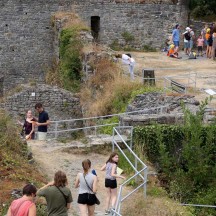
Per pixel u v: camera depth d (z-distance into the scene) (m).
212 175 20.50
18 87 33.12
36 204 15.35
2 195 15.82
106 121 25.58
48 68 39.62
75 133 29.52
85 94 30.72
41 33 39.44
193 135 20.72
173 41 37.66
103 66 30.61
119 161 20.52
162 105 24.80
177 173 20.36
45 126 23.39
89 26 39.81
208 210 19.47
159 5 40.12
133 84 28.19
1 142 18.95
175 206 17.72
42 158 20.83
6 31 39.03
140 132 21.23
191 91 28.75
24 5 38.91
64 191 13.61
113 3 39.75
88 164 15.04
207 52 37.53
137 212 16.86
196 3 43.06
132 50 40.31
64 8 39.38
